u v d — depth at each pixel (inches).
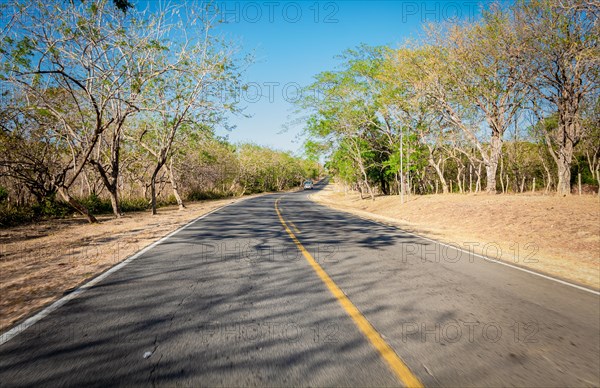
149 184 1187.9
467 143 1114.1
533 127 1058.1
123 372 110.3
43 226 518.3
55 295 188.5
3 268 252.4
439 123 1015.0
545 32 640.4
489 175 870.4
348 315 161.5
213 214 731.4
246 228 489.7
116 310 164.9
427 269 258.2
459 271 254.8
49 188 682.2
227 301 178.9
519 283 225.9
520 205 590.9
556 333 146.4
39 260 278.8
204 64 708.0
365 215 777.6
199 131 856.3
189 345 129.2
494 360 122.3
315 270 246.4
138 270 243.4
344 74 1081.4
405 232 475.5
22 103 573.9
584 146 1030.4
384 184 1537.9
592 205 521.0
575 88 690.8
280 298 184.5
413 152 1013.2
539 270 267.1
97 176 952.9
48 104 545.3
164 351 124.3
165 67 634.2
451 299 188.4
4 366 113.4
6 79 467.8
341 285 210.2
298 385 104.3
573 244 368.5
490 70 751.7
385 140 1279.5
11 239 391.2
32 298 183.9
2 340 132.5
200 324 148.9
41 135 638.5
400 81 917.8
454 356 124.4
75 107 663.1
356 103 1091.9
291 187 4419.3
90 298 182.2
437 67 815.1
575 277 247.1
